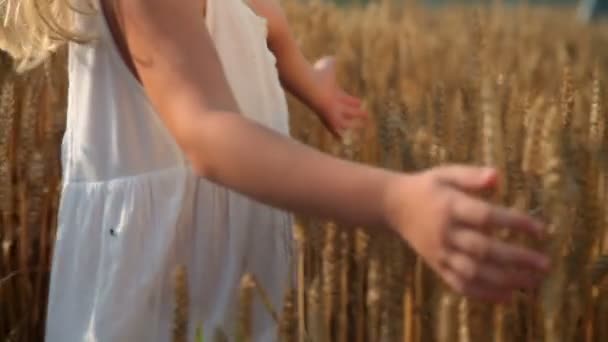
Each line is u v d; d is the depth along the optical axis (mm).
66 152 1412
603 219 1244
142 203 1344
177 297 1200
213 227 1357
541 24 4727
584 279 1185
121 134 1347
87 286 1363
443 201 1001
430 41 3408
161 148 1347
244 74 1377
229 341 1326
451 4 5836
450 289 1201
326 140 1849
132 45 1251
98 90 1354
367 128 1603
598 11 6457
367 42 2869
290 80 1570
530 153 1256
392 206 1044
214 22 1352
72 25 1359
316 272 1298
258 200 1139
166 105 1216
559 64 2740
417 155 1302
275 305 1364
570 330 1158
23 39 1460
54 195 1627
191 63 1223
